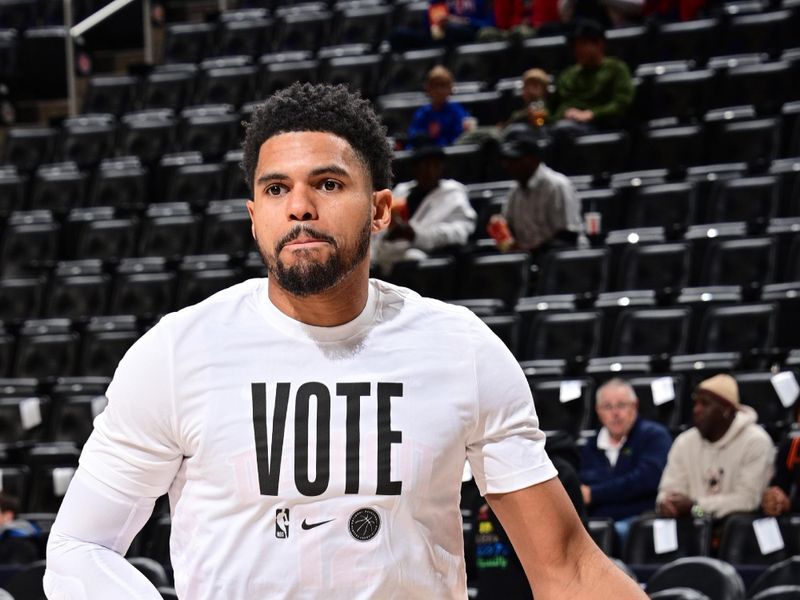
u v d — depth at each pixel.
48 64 12.16
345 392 1.54
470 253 7.52
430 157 7.72
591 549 1.64
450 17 11.07
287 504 1.50
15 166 10.87
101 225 9.16
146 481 1.58
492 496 1.63
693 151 8.42
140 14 12.59
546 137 8.68
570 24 10.44
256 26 12.20
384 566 1.50
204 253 8.80
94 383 7.33
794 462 5.10
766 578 4.05
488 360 1.59
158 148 10.65
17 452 6.53
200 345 1.56
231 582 1.50
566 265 7.24
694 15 10.20
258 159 1.58
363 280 1.58
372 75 10.75
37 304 8.55
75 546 1.57
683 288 6.98
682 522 4.93
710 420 5.18
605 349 6.73
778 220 7.24
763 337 6.31
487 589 3.21
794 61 8.86
